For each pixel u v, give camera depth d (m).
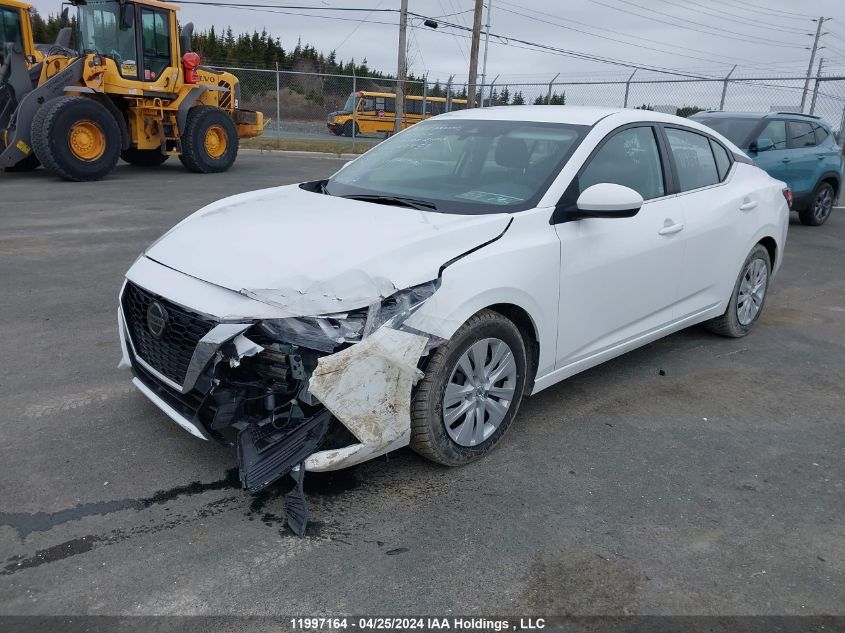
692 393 4.42
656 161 4.39
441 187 3.94
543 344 3.59
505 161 3.94
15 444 3.45
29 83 12.96
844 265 8.35
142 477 3.21
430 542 2.83
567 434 3.80
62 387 4.12
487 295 3.17
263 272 2.93
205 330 2.87
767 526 3.03
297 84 33.41
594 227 3.77
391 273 2.91
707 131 5.01
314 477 3.26
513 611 2.47
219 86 15.89
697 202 4.59
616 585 2.62
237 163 18.02
